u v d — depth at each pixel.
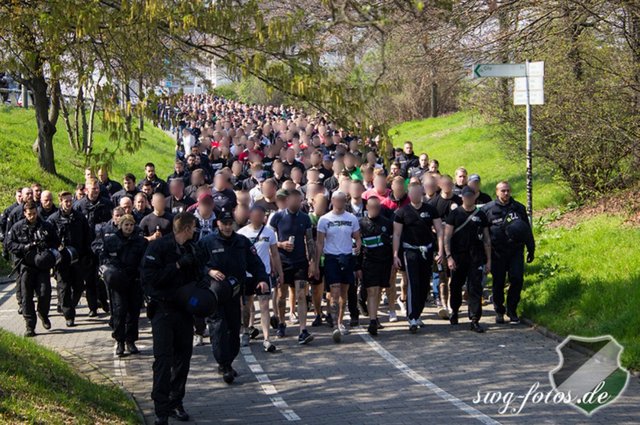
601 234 15.09
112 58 9.51
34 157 28.59
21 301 13.45
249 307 11.70
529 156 13.65
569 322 11.70
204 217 11.95
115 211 11.24
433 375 10.05
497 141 24.41
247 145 21.77
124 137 9.02
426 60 16.72
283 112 44.12
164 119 9.80
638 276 12.05
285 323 12.95
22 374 8.16
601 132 16.67
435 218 12.33
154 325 8.23
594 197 18.02
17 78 12.48
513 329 12.32
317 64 8.67
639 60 15.95
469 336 12.00
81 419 7.38
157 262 8.21
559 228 16.73
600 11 15.59
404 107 46.53
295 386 9.76
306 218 12.00
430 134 40.41
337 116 8.60
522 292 13.58
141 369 10.68
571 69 17.06
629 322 10.72
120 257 11.09
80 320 13.70
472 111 21.83
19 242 12.41
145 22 9.02
